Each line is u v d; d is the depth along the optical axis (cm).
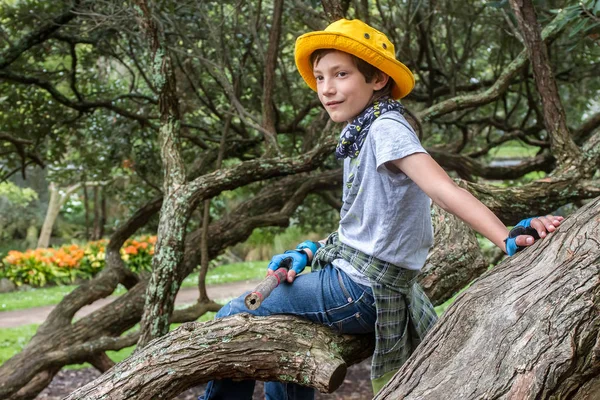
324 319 197
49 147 649
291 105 582
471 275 266
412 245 184
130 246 1285
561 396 136
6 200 1658
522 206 316
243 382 206
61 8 509
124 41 560
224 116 533
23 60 558
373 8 555
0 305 1067
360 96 185
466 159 523
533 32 322
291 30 532
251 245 1609
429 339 158
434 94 548
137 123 613
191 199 329
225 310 209
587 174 325
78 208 1706
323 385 187
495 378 140
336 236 208
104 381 192
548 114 332
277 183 532
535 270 151
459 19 570
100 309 455
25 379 414
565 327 139
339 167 588
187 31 482
